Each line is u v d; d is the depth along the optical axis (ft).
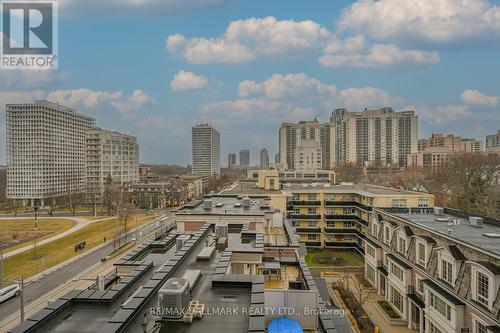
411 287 128.36
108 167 582.76
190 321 43.98
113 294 52.47
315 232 243.60
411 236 131.23
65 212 439.22
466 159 259.80
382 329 126.52
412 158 584.81
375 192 223.51
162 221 356.18
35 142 524.11
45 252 230.27
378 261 159.94
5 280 172.24
